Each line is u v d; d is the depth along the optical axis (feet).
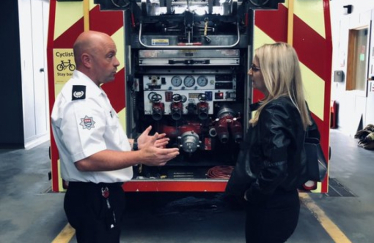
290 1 10.85
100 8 11.14
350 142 27.68
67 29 11.12
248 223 7.80
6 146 25.20
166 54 12.30
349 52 31.48
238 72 12.87
